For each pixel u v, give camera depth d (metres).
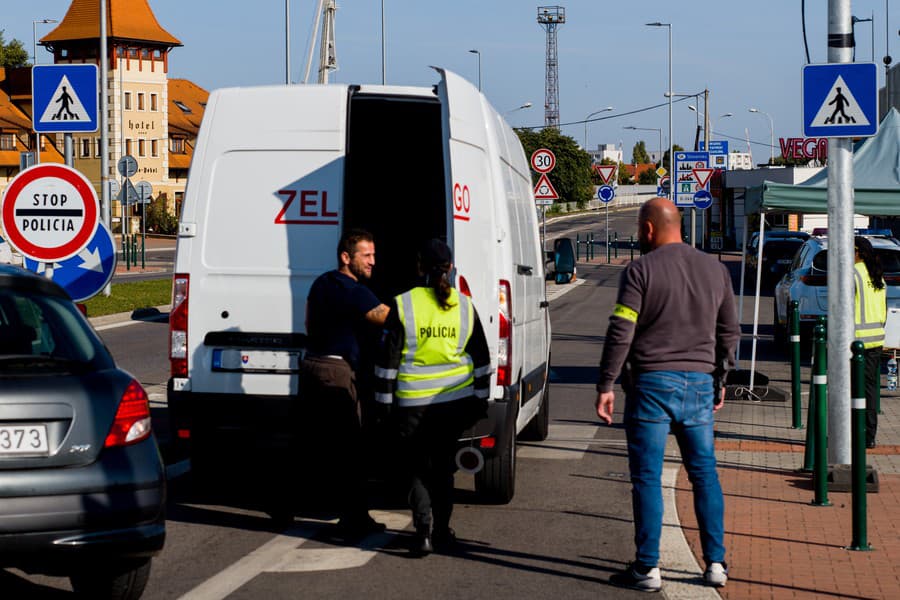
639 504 6.41
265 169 8.03
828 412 9.28
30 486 5.32
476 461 7.20
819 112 9.24
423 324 7.04
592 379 16.28
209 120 8.09
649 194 176.38
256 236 8.02
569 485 9.27
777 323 20.84
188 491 8.84
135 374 16.00
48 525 5.33
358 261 7.53
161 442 10.62
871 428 10.95
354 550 7.22
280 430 7.95
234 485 9.08
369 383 7.61
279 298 7.96
